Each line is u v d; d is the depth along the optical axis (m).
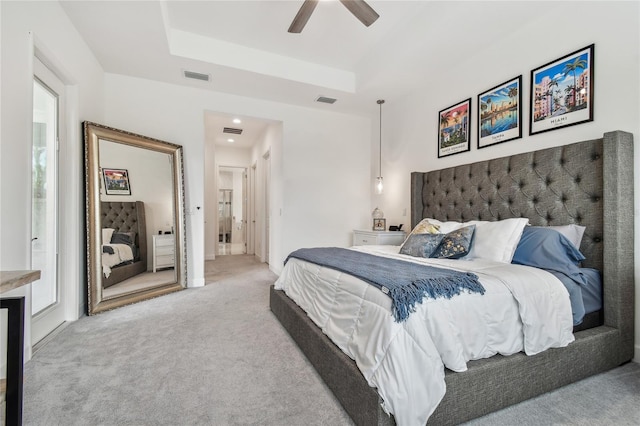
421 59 2.87
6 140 1.59
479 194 2.71
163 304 2.94
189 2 2.53
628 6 1.80
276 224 4.51
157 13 2.34
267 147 5.22
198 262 3.69
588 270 1.81
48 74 2.17
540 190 2.22
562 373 1.48
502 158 2.52
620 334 1.70
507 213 2.46
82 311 2.61
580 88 2.02
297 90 3.70
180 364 1.75
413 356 1.13
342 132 4.53
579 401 1.40
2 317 1.51
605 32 1.90
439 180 3.16
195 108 3.66
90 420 1.27
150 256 3.25
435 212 3.21
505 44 2.53
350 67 3.65
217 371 1.68
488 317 1.33
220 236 9.42
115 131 2.88
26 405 1.36
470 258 2.18
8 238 1.60
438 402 1.10
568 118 2.09
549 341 1.42
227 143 6.76
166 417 1.30
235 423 1.26
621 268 1.71
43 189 2.18
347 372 1.31
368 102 4.05
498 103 2.59
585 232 1.94
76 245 2.47
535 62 2.30
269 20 2.77
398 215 3.94
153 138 3.38
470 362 1.28
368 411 1.15
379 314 1.25
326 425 1.25
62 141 2.38
